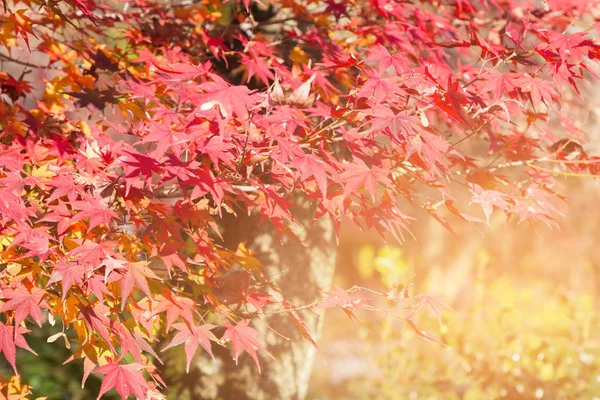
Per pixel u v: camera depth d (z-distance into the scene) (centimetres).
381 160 256
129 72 304
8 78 316
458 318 649
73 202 230
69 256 236
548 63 242
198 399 414
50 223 259
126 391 225
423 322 630
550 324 663
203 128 228
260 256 407
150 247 247
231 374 413
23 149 269
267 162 268
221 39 327
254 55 319
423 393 598
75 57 344
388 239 1321
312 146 257
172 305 250
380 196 287
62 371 619
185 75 239
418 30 333
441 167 248
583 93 443
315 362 845
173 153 224
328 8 346
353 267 1345
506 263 1134
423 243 1257
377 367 672
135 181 234
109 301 253
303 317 417
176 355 423
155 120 271
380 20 371
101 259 229
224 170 242
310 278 418
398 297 286
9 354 223
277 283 407
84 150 266
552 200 1061
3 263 238
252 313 289
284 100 241
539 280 1035
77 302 241
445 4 403
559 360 592
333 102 331
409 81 238
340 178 228
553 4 357
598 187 866
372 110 226
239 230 409
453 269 1177
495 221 1171
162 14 371
